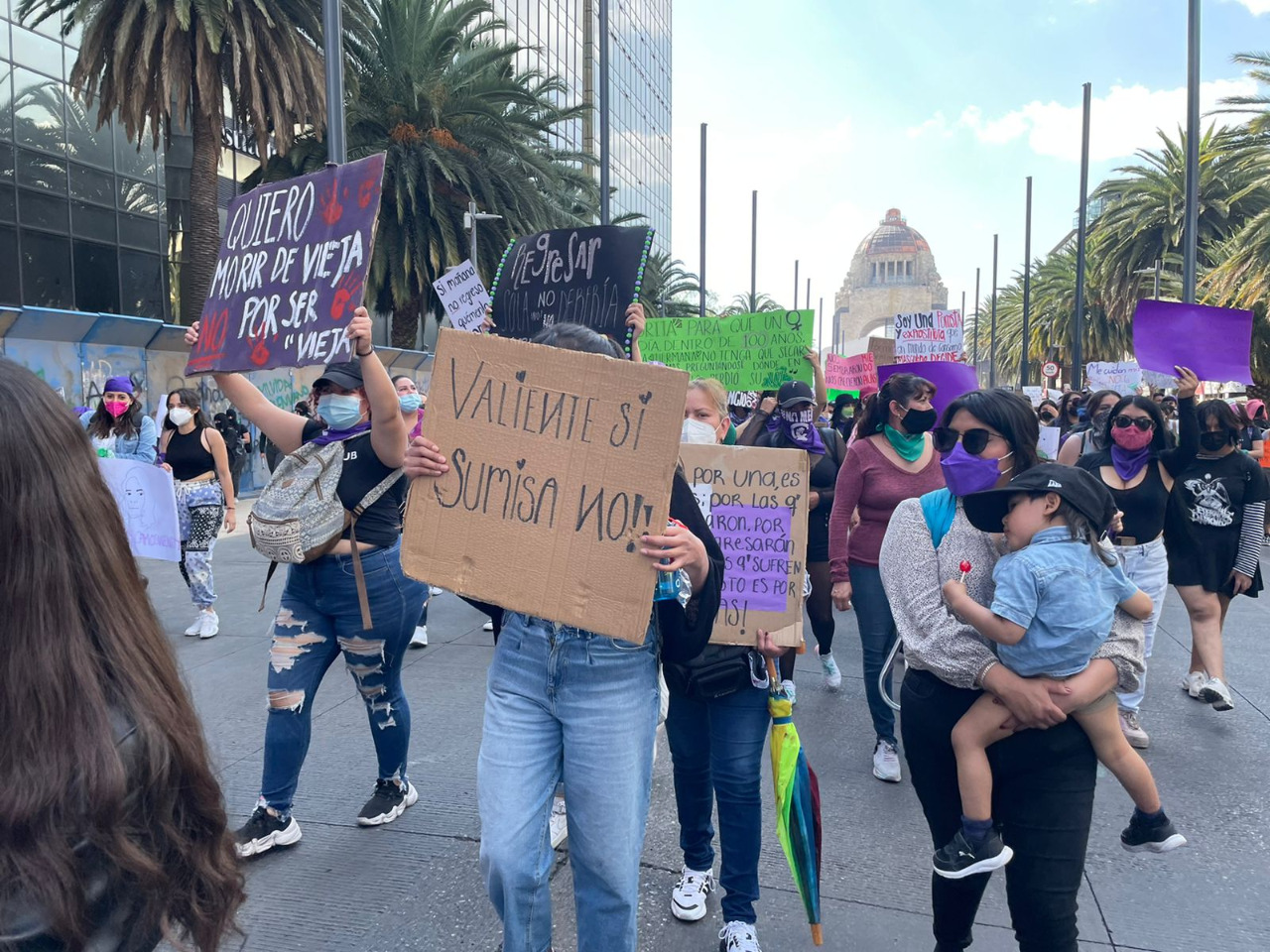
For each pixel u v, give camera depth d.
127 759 0.96
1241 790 3.99
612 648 2.08
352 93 17.91
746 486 2.85
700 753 2.98
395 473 3.31
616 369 2.02
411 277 21.28
